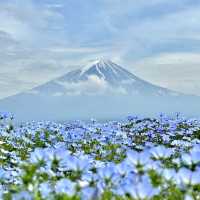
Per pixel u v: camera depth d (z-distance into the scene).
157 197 5.77
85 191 4.95
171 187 5.87
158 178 5.50
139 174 5.40
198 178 5.32
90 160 8.46
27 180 5.41
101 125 20.58
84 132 18.03
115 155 12.95
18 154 13.26
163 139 17.03
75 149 14.73
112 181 5.59
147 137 18.19
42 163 5.85
